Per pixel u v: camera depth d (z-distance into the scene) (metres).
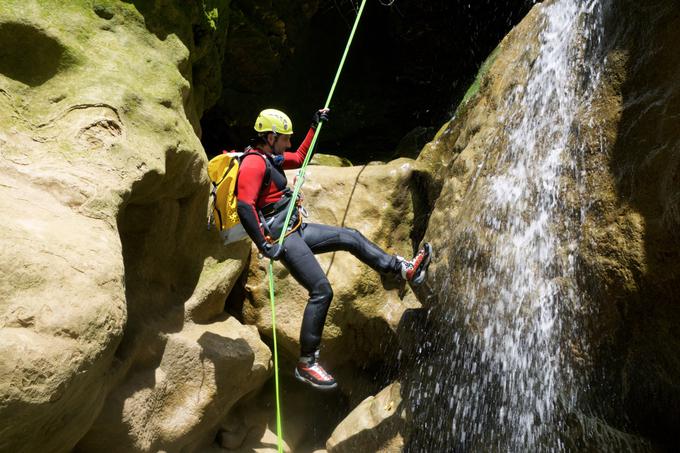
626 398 3.71
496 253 4.07
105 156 3.71
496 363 4.28
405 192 5.46
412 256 5.46
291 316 5.28
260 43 7.19
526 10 8.16
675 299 3.16
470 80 8.51
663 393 3.57
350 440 4.95
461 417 4.62
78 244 3.18
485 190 4.28
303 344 3.95
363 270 5.30
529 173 4.01
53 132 3.69
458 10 8.52
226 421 5.07
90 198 3.46
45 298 2.88
